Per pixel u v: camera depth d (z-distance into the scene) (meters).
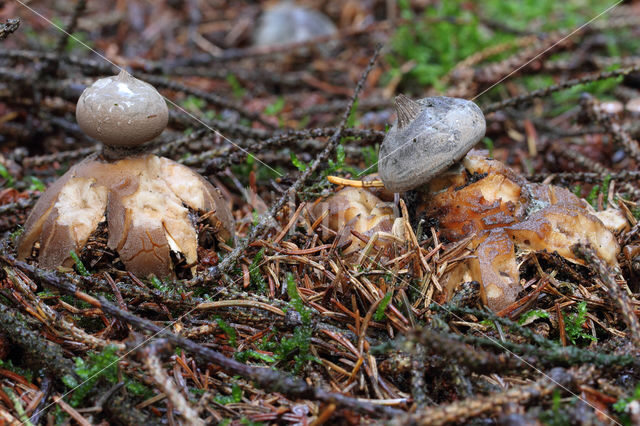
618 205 0.34
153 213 0.31
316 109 0.44
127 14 0.58
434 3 0.60
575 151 0.39
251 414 0.29
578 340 0.31
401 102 0.31
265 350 0.30
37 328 0.30
